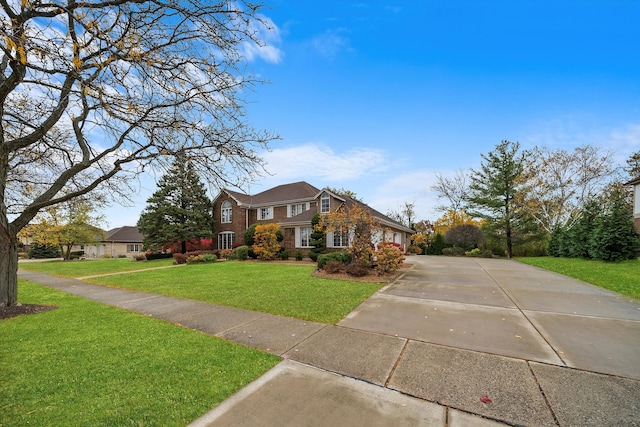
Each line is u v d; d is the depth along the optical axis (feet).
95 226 100.78
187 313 20.03
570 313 18.86
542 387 9.79
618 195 52.65
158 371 11.02
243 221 84.43
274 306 21.25
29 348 13.46
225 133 18.79
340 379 10.42
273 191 90.79
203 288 29.63
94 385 10.00
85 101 19.40
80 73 14.33
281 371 11.05
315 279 34.09
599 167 70.54
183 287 30.73
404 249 93.40
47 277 44.93
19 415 8.23
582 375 10.59
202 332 15.89
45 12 13.70
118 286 32.99
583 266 41.96
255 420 8.00
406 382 10.18
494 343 13.80
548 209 75.61
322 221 45.03
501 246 80.33
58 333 15.70
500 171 77.20
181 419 8.09
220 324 17.30
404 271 41.14
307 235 69.15
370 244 39.99
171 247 84.89
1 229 20.27
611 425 7.86
